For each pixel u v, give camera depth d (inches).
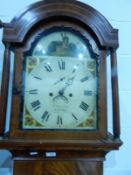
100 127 22.8
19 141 21.5
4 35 22.9
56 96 23.2
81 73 23.8
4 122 22.4
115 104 23.6
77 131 22.6
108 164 29.4
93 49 23.9
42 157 23.0
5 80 22.9
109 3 32.1
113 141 22.4
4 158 28.3
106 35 23.9
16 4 31.0
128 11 32.1
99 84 23.4
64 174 23.1
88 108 23.2
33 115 22.6
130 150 29.8
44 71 23.5
